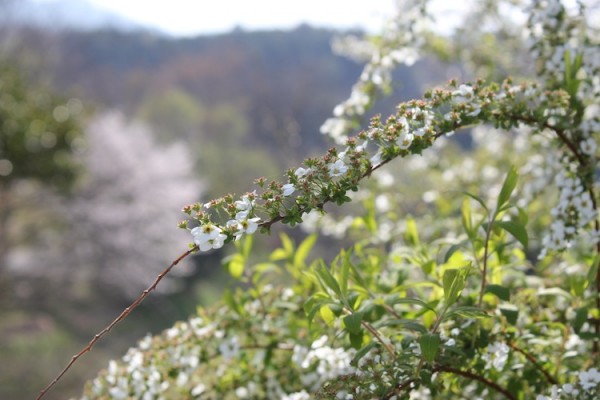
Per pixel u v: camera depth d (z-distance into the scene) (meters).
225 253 20.72
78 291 17.70
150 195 17.92
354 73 24.98
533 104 1.95
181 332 2.33
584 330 2.12
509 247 2.20
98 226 17.25
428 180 4.67
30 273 16.58
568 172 2.17
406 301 1.69
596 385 1.64
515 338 1.88
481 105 1.76
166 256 18.27
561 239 2.07
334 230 3.84
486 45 4.27
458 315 1.74
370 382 1.57
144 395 2.21
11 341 14.85
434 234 3.38
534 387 1.97
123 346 16.12
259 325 2.28
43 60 28.81
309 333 2.19
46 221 16.89
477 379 1.77
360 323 1.64
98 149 17.53
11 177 12.58
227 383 2.36
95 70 34.78
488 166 4.76
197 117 30.14
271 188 1.45
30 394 13.12
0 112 11.81
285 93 25.14
